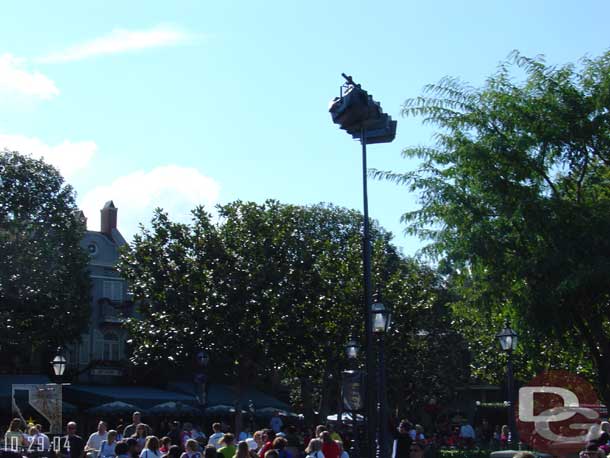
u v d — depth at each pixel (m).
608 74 17.86
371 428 16.05
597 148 17.95
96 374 48.12
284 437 17.16
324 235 52.97
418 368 48.31
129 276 33.62
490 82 18.84
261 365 35.28
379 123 15.89
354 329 35.12
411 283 39.38
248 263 33.12
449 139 18.61
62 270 40.78
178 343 32.69
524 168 17.95
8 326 38.78
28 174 41.50
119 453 15.27
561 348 20.58
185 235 33.69
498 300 18.44
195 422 46.50
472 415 60.84
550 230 17.41
